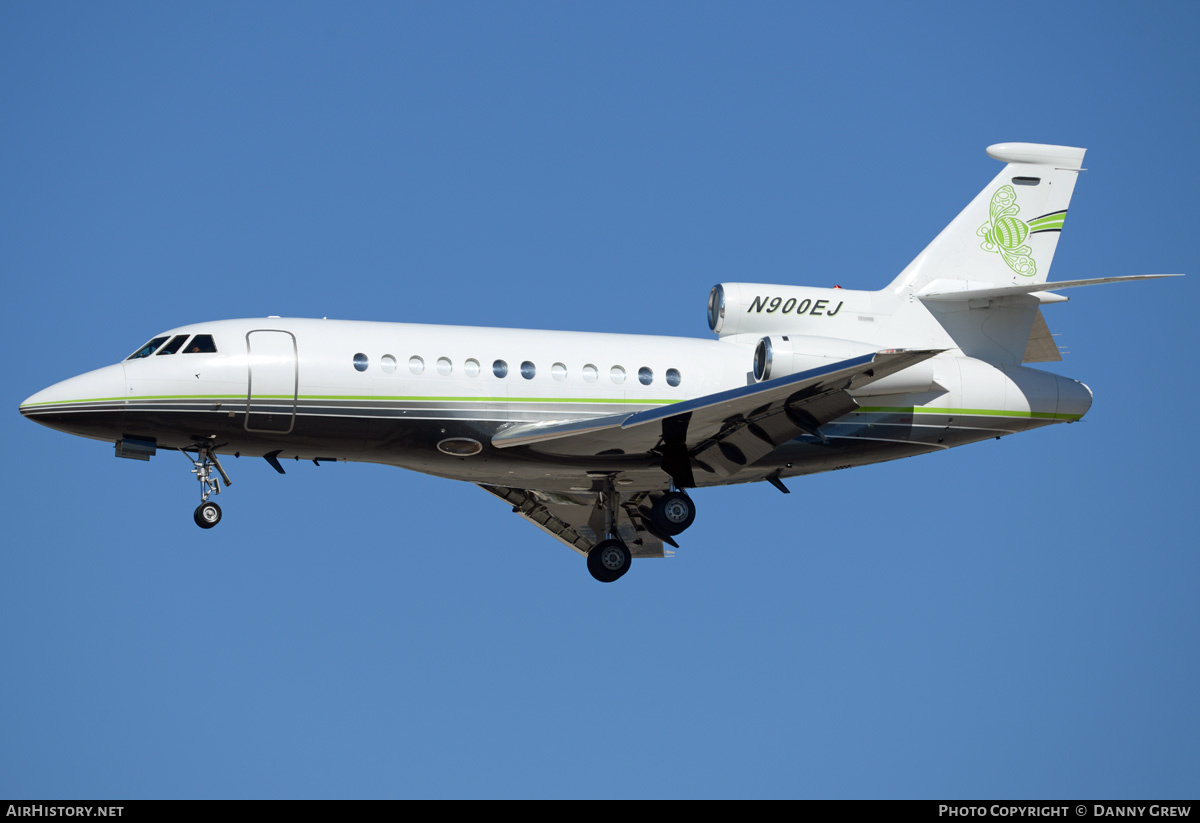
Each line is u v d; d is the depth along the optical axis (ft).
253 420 226.99
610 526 257.55
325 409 228.22
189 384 224.74
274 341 229.66
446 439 233.55
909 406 249.75
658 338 251.19
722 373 247.50
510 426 235.40
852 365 207.10
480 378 234.79
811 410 226.58
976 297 256.52
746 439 233.55
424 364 232.94
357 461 238.68
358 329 234.99
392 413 230.27
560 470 245.24
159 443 229.45
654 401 242.17
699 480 248.73
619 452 237.45
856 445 249.96
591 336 246.47
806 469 253.44
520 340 240.94
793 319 255.50
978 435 255.70
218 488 236.84
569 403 238.27
